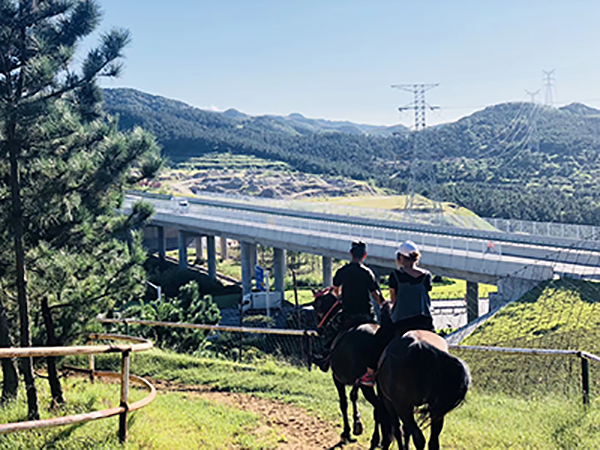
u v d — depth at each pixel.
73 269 10.85
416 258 6.78
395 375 5.94
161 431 8.13
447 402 5.76
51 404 9.23
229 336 24.14
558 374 15.88
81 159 10.40
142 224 12.76
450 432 8.41
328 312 8.64
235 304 58.53
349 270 7.93
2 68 9.80
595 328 22.80
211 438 8.24
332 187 196.88
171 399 10.99
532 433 8.09
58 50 10.40
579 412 8.87
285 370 13.88
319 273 81.81
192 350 19.92
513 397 13.27
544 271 33.53
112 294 11.82
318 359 8.42
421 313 6.64
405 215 68.94
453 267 40.22
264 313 49.81
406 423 5.89
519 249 42.94
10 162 10.02
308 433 8.90
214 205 101.62
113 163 10.84
